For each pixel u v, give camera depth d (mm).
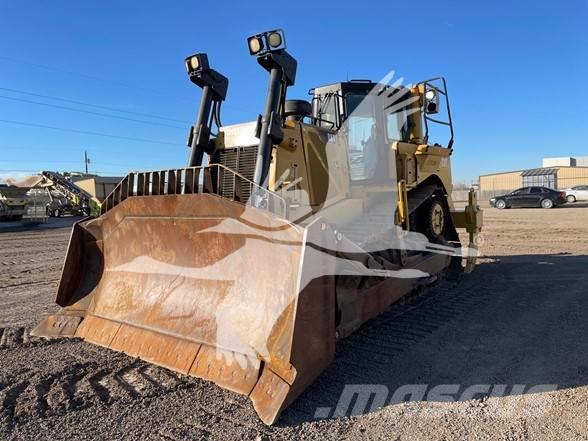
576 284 7258
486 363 4195
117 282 4852
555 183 45750
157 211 4383
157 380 3836
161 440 3008
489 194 42188
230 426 3170
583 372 3936
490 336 4926
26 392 3646
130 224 4699
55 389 3686
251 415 3303
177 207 4203
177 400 3520
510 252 10797
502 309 5945
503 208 28016
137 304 4570
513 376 3906
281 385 3336
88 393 3627
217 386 3719
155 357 4105
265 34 4504
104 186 36375
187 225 4223
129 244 4777
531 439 2955
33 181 36594
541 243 12211
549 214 21938
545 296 6562
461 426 3141
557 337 4832
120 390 3670
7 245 15258
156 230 4492
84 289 5133
